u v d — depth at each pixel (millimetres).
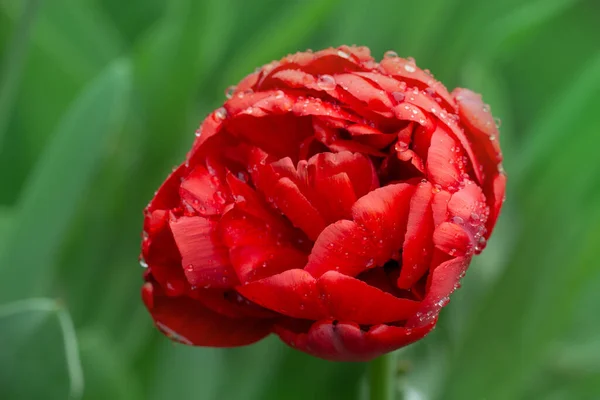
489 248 680
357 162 533
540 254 645
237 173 549
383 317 523
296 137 549
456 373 644
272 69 545
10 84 623
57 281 663
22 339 557
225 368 656
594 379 683
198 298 543
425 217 522
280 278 520
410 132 532
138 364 649
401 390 584
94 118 610
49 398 560
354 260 525
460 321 671
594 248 644
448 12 688
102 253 666
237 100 541
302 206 529
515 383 646
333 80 539
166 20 677
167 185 546
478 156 543
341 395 644
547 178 653
